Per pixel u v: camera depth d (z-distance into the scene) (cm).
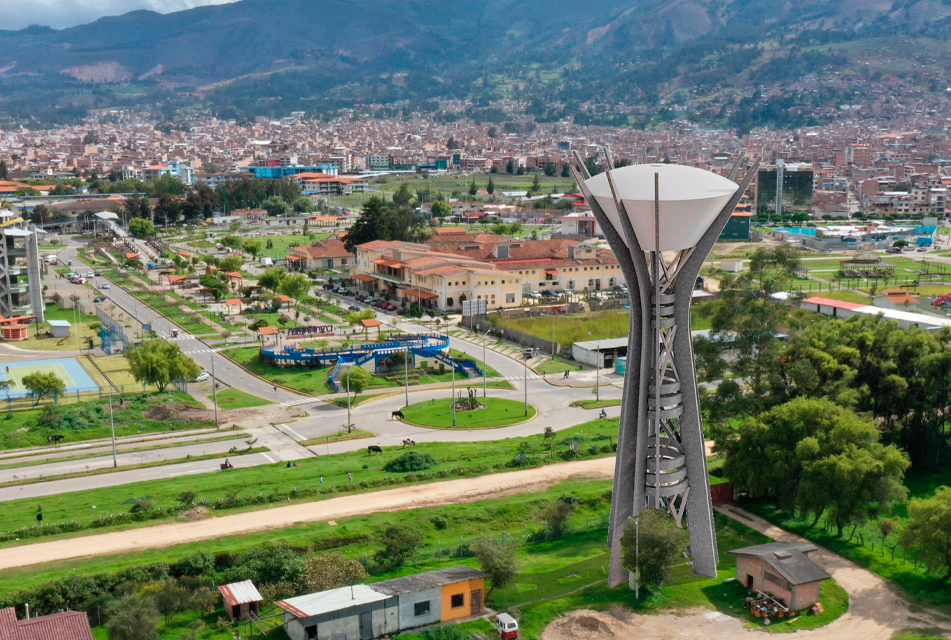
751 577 8588
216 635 7669
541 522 10344
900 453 9788
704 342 12312
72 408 14588
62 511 10419
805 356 12419
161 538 9575
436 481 11494
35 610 7900
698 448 8738
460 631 7738
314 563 8531
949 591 8494
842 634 7762
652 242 8156
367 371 16750
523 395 16262
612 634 7762
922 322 19425
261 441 13688
